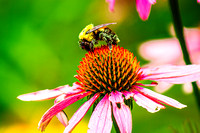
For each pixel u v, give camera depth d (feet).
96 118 0.92
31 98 1.00
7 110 1.51
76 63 1.54
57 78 1.54
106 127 0.90
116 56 0.99
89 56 1.01
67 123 0.97
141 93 0.95
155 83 0.97
